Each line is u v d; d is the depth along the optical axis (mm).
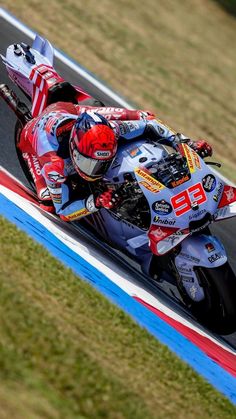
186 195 22375
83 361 14953
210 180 23094
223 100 64438
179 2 87188
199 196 22500
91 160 22266
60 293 18016
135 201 22719
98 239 26141
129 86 55406
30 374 13609
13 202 23688
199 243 22812
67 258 21594
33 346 14398
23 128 26734
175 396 16641
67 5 64750
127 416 14078
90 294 18938
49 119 25062
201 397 17328
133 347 17641
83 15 65000
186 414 16031
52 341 14984
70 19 61750
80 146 22375
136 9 76438
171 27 77375
